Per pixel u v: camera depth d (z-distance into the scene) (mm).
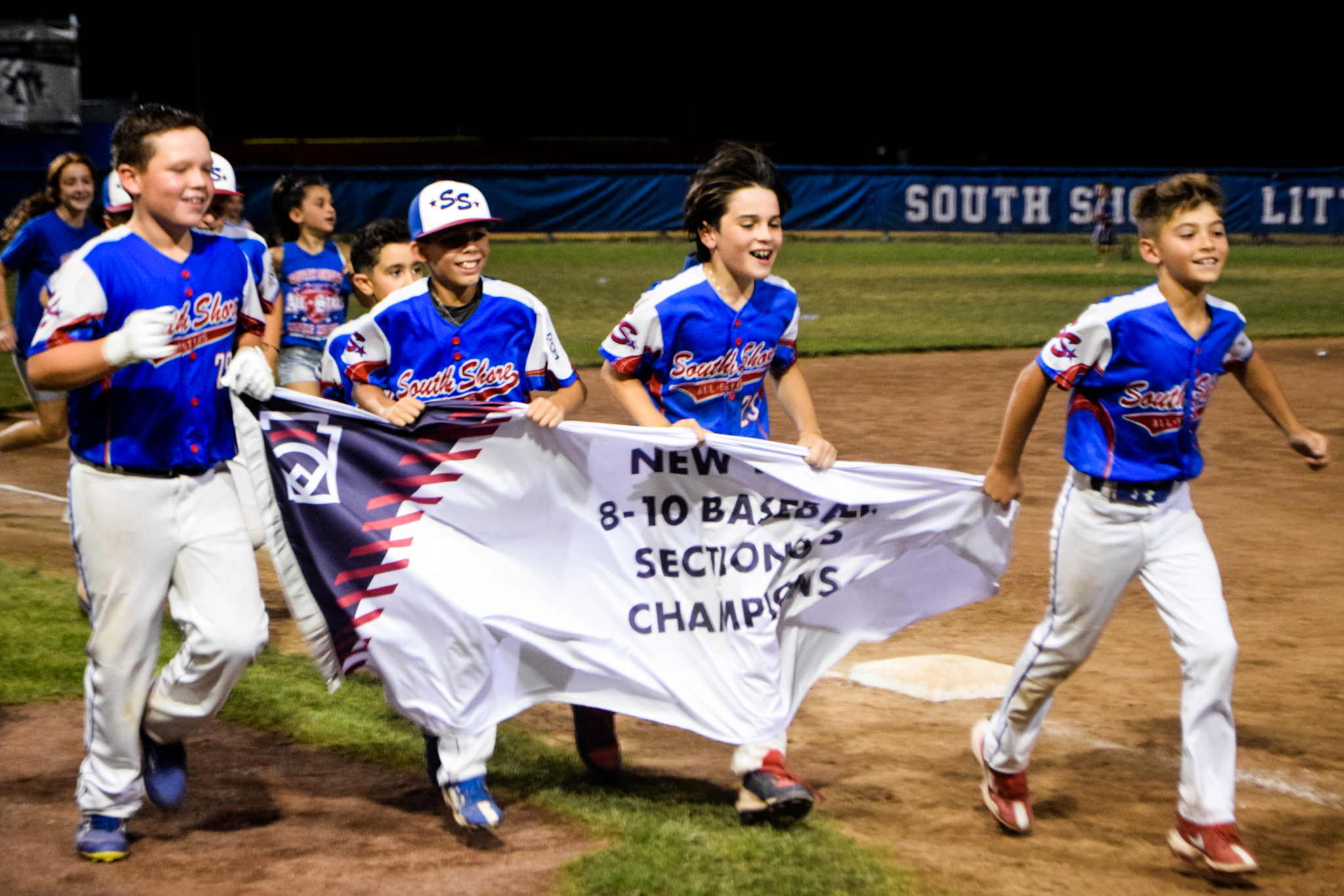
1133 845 4484
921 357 17297
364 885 4094
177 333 4035
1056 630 4422
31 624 6609
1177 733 5559
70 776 4934
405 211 33000
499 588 4539
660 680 4645
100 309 3941
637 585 4672
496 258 31156
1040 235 38688
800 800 4395
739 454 4656
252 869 4207
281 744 5320
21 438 8422
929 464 10844
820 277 28422
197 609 4152
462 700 4449
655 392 4848
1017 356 17469
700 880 4082
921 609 5090
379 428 4438
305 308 8477
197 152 3961
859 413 13234
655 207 36625
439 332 4680
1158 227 4121
